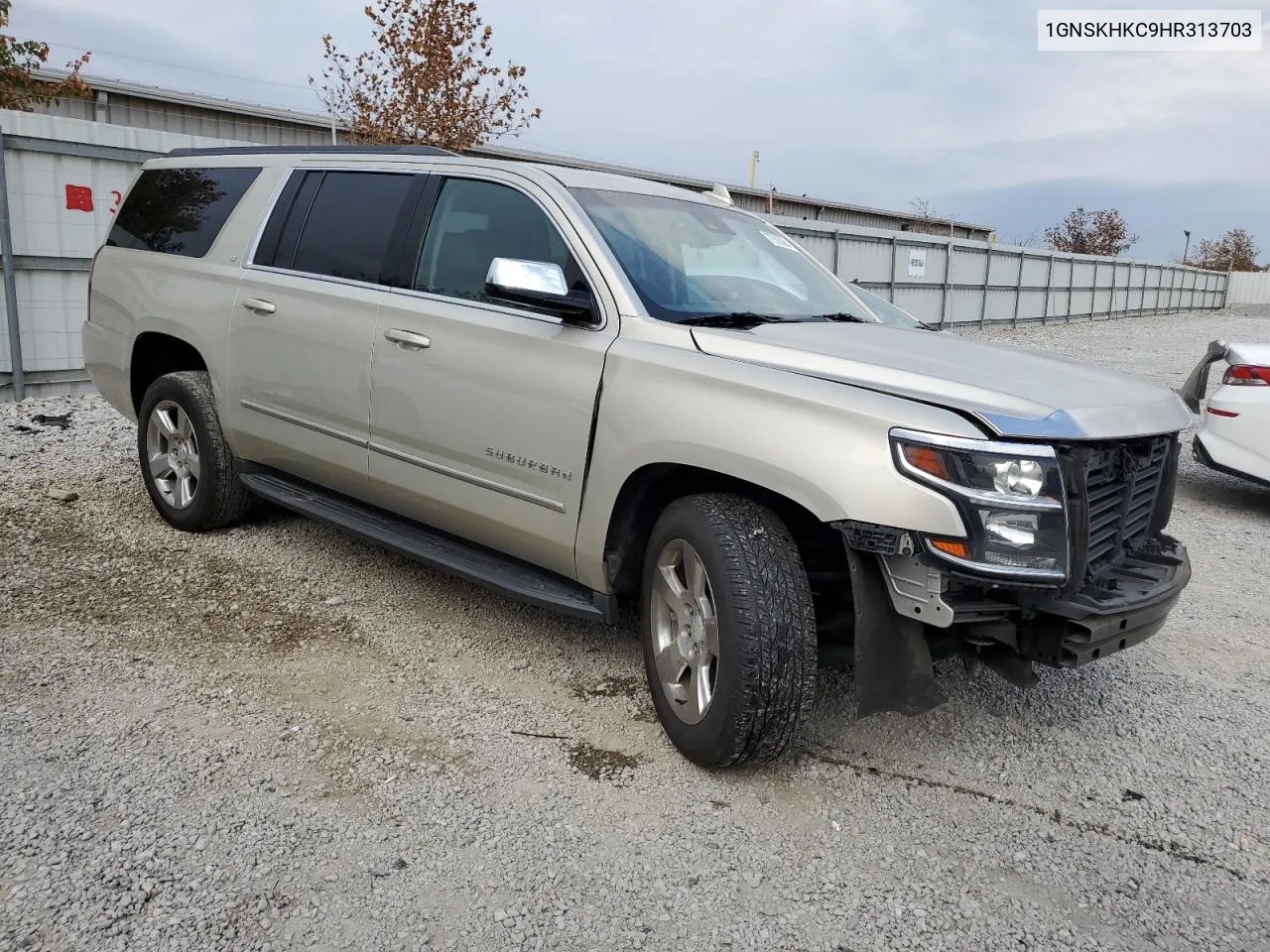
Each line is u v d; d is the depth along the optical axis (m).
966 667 3.11
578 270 3.49
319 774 2.95
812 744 3.31
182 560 4.76
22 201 8.54
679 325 3.27
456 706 3.45
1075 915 2.50
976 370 3.05
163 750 3.03
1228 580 5.41
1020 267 27.38
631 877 2.56
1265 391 6.61
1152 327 30.22
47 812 2.66
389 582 4.62
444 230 3.99
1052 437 2.68
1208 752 3.40
